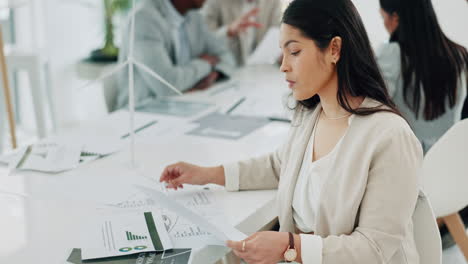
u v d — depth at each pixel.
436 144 1.57
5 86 2.51
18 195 1.32
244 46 3.27
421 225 1.11
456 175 1.60
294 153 1.24
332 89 1.12
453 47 1.83
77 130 1.88
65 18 3.88
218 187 1.39
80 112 4.13
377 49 2.00
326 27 1.03
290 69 1.08
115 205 1.26
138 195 1.32
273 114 2.07
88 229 1.12
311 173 1.16
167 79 2.47
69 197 1.30
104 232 1.10
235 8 3.38
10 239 1.08
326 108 1.15
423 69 1.84
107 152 1.63
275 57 2.77
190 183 1.34
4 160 1.56
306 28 1.03
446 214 1.71
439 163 1.59
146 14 2.52
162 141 1.77
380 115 1.06
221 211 1.24
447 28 2.11
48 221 1.17
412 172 1.01
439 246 1.10
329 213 1.10
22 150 1.63
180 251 1.03
